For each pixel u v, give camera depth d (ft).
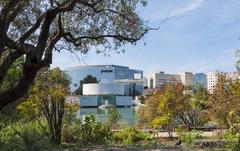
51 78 68.13
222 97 67.72
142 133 78.33
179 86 100.37
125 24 56.90
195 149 54.39
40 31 48.14
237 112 61.16
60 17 52.90
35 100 64.34
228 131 63.82
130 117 169.07
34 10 53.21
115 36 57.36
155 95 98.94
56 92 63.93
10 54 46.80
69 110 67.51
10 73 64.39
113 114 90.68
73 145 61.00
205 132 85.97
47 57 49.06
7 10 43.09
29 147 48.67
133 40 57.00
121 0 54.54
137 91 439.63
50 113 64.03
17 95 47.78
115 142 70.08
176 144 62.90
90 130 69.72
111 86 353.92
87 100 339.77
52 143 59.62
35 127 65.00
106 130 71.51
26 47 46.37
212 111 74.69
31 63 47.44
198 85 165.07
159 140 75.82
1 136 55.93
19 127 62.85
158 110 94.12
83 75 468.75
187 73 350.84
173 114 93.61
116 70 513.04
